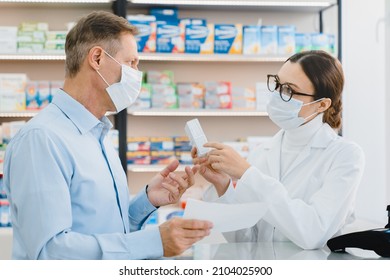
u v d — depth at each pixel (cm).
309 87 217
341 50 455
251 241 229
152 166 437
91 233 173
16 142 166
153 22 437
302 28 495
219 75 486
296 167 222
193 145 211
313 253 187
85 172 173
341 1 456
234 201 208
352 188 203
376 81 460
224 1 445
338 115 232
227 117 489
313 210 196
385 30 438
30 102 429
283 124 223
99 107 189
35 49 429
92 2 447
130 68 187
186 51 442
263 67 488
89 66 183
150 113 435
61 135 171
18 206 161
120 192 188
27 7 461
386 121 439
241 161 199
